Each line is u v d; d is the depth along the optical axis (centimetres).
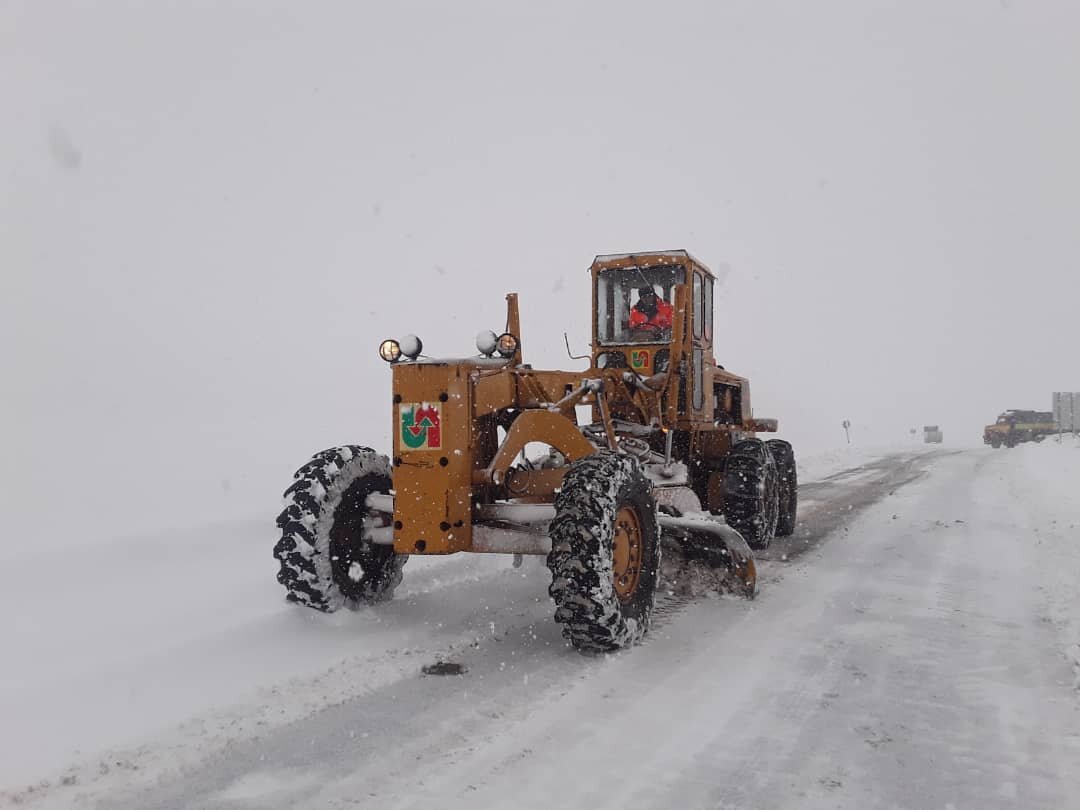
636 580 450
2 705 326
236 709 333
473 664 395
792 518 837
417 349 445
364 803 256
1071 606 511
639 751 297
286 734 310
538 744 302
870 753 299
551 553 410
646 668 393
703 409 722
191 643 403
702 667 397
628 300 716
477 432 463
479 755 292
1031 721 329
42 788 266
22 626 431
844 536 820
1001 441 4234
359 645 418
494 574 602
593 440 621
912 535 820
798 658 412
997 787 273
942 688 368
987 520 925
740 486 700
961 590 569
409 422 431
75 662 379
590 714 332
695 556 565
